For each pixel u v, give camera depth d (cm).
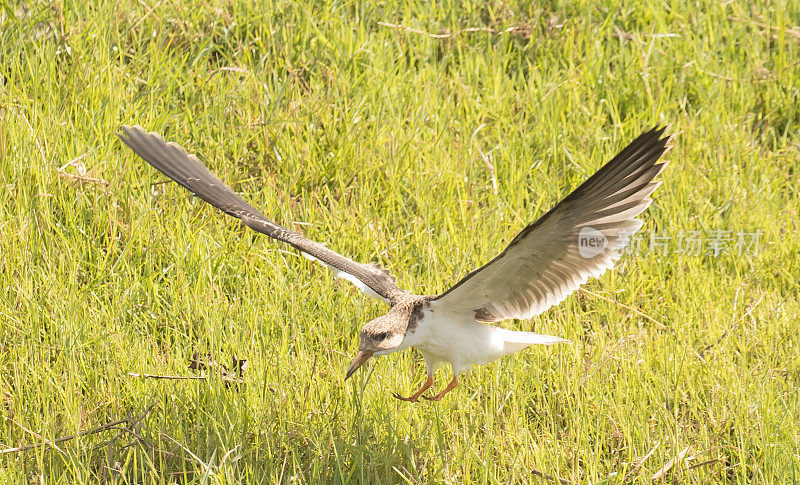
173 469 946
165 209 1242
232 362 1045
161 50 1458
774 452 945
